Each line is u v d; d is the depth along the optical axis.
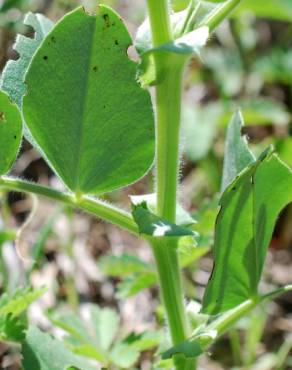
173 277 0.22
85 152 0.21
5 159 0.21
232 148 0.23
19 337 0.24
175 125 0.21
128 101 0.21
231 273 0.22
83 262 0.38
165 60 0.20
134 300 0.37
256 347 0.34
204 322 0.24
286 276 0.39
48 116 0.21
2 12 0.42
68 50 0.20
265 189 0.21
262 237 0.22
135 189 0.41
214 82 0.48
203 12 0.21
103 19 0.20
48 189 0.22
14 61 0.22
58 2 0.45
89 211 0.22
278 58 0.46
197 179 0.42
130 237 0.41
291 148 0.40
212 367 0.33
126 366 0.28
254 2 0.44
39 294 0.24
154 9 0.20
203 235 0.28
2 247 0.32
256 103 0.43
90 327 0.33
